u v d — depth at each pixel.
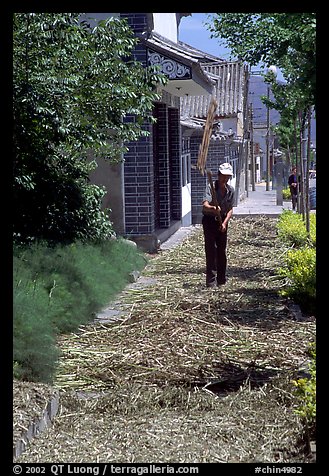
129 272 14.04
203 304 11.74
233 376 8.20
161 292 12.89
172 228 22.14
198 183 28.98
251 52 14.64
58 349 8.69
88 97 11.77
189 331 10.12
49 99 11.19
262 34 14.38
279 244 19.20
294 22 10.51
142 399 7.36
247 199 46.03
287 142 39.16
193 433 6.62
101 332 10.12
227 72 41.28
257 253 17.70
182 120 25.88
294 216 21.91
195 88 19.61
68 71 11.38
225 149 31.16
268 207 36.31
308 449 6.16
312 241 18.27
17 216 12.75
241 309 11.46
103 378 8.20
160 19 21.31
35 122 11.45
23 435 6.29
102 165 17.86
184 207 25.86
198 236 21.50
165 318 10.79
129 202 17.95
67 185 13.44
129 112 12.26
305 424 6.44
